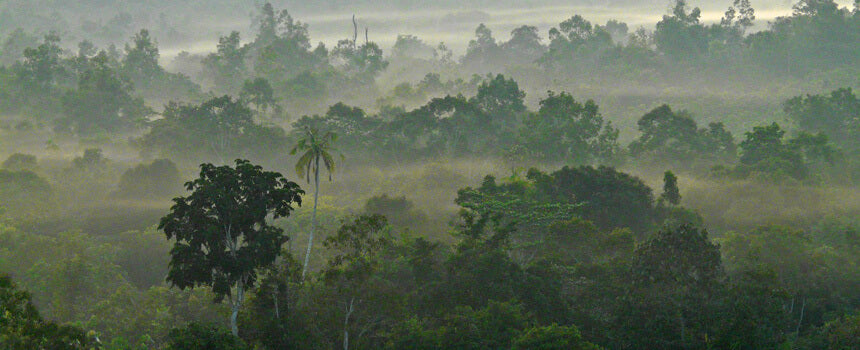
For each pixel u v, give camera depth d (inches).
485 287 2069.4
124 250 3467.0
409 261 2299.5
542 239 2815.0
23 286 2822.3
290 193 1807.3
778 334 1904.5
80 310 2719.0
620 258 2327.8
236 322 1796.3
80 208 4414.4
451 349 1819.6
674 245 1925.4
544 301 2068.2
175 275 1727.4
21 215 4077.3
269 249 1766.7
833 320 2381.9
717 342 1792.6
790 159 4387.3
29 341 1283.2
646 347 1865.2
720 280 2240.4
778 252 2687.0
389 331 1939.0
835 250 3061.0
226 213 1728.6
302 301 1850.4
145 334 2404.0
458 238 2972.4
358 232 1993.1
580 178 3277.6
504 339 1841.8
